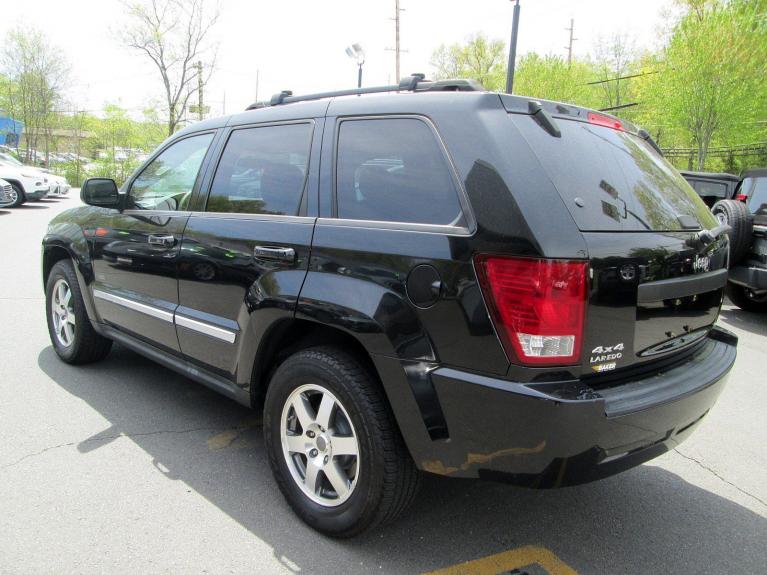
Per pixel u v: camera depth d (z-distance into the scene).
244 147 3.28
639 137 3.14
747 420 4.34
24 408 3.90
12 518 2.70
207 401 4.16
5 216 15.80
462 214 2.22
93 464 3.23
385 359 2.32
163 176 3.82
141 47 28.44
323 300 2.51
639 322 2.34
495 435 2.12
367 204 2.56
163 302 3.58
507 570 2.52
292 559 2.52
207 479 3.13
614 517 2.98
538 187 2.14
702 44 18.16
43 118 38.97
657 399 2.29
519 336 2.06
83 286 4.33
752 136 20.84
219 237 3.13
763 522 3.00
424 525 2.82
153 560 2.47
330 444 2.60
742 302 8.16
